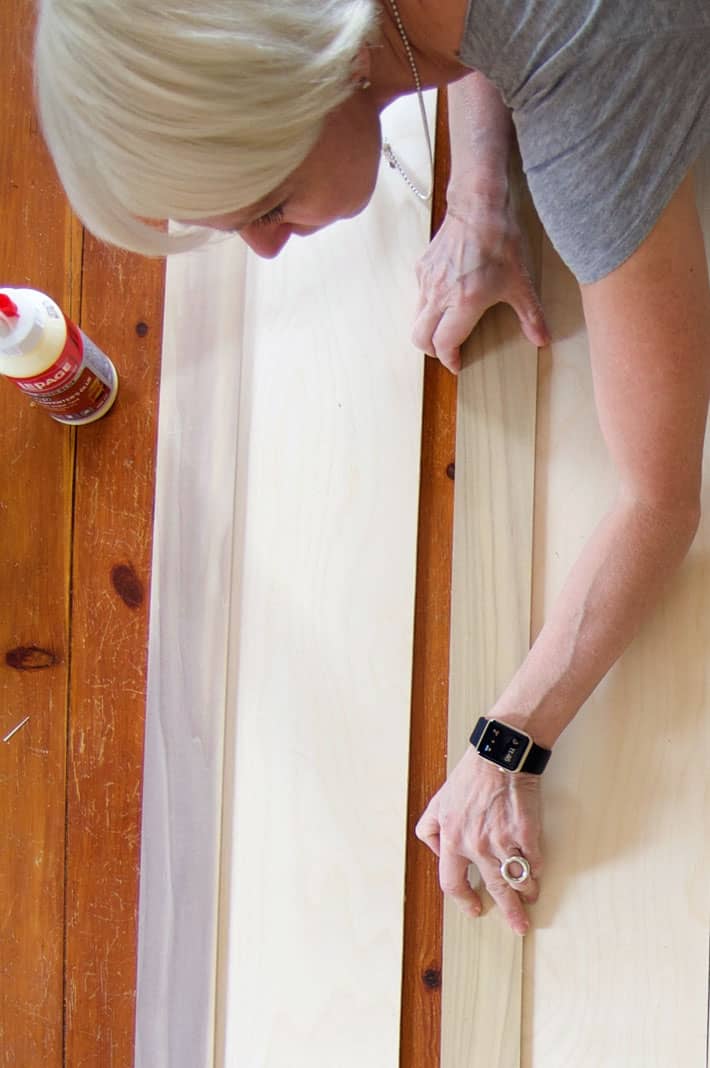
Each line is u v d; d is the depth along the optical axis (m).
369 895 0.96
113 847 1.01
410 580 0.99
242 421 1.04
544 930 0.93
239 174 0.54
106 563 1.05
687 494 0.79
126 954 1.00
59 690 1.04
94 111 0.51
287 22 0.50
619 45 0.58
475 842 0.89
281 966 0.97
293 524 1.02
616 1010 0.91
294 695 1.00
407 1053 0.94
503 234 0.95
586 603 0.84
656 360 0.69
